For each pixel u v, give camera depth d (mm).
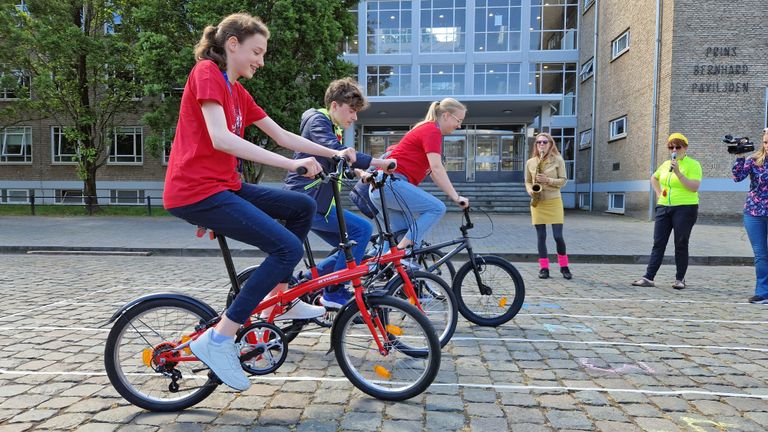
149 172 24672
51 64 18234
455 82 25469
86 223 14523
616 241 10531
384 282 3578
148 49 15133
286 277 2842
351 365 2859
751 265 8398
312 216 2777
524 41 24984
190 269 7664
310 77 16234
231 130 2496
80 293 5758
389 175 3611
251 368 2814
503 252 8859
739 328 4344
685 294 5840
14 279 6707
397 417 2578
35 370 3242
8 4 16656
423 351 2773
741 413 2654
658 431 2445
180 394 2693
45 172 24922
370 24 25688
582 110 23891
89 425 2471
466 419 2561
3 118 20266
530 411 2660
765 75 15281
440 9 25297
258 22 2482
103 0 18141
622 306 5172
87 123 18625
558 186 6727
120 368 2664
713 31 15383
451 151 25391
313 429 2443
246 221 2445
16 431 2396
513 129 25094
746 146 5410
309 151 2838
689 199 6047
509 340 3945
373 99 20641
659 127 16203
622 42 19328
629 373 3240
